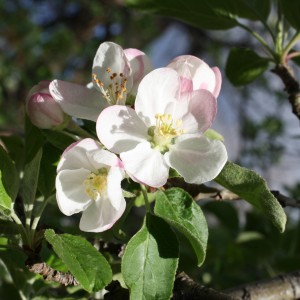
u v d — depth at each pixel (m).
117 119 0.19
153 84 0.19
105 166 0.18
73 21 0.83
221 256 0.35
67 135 0.21
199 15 0.29
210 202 0.37
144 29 0.82
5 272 0.25
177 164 0.19
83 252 0.18
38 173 0.20
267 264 0.35
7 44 0.78
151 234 0.18
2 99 0.62
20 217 0.22
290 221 0.44
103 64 0.21
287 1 0.27
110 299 0.19
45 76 0.48
